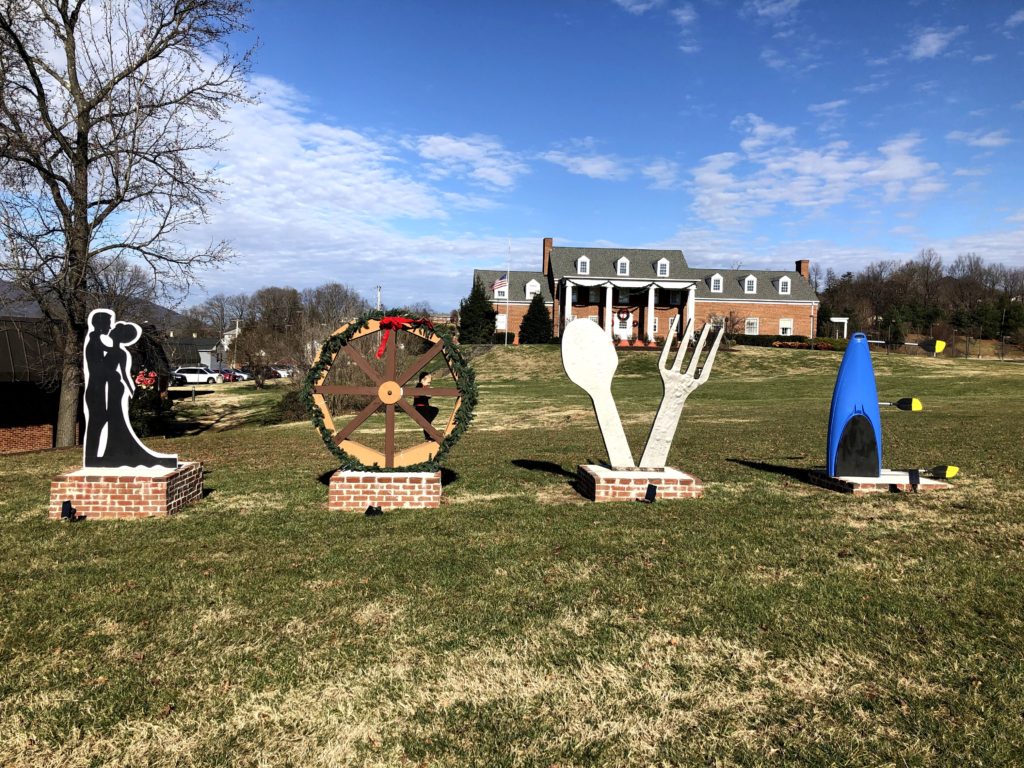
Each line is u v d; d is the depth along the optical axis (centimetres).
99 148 1712
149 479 787
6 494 949
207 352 7419
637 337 5641
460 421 838
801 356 4244
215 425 2870
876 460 873
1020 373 3319
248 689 389
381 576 563
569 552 618
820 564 569
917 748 320
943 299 9294
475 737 341
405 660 420
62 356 1844
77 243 1758
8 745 338
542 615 480
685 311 5612
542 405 2636
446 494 897
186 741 342
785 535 656
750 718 352
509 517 755
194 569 590
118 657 428
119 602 514
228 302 10562
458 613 486
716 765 315
